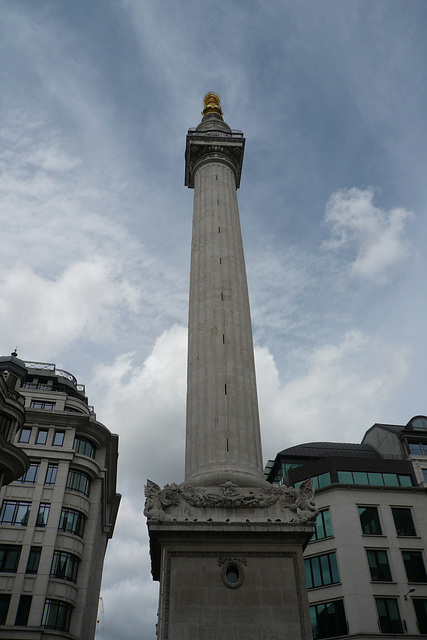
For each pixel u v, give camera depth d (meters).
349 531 46.69
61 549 48.59
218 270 35.88
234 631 21.97
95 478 55.66
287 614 22.52
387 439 60.09
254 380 31.89
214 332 32.50
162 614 22.20
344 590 43.81
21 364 59.47
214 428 28.59
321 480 51.94
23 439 54.34
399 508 49.16
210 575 23.27
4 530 48.16
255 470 27.77
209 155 45.81
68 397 60.44
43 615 44.69
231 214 40.66
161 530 23.92
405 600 43.69
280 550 24.16
